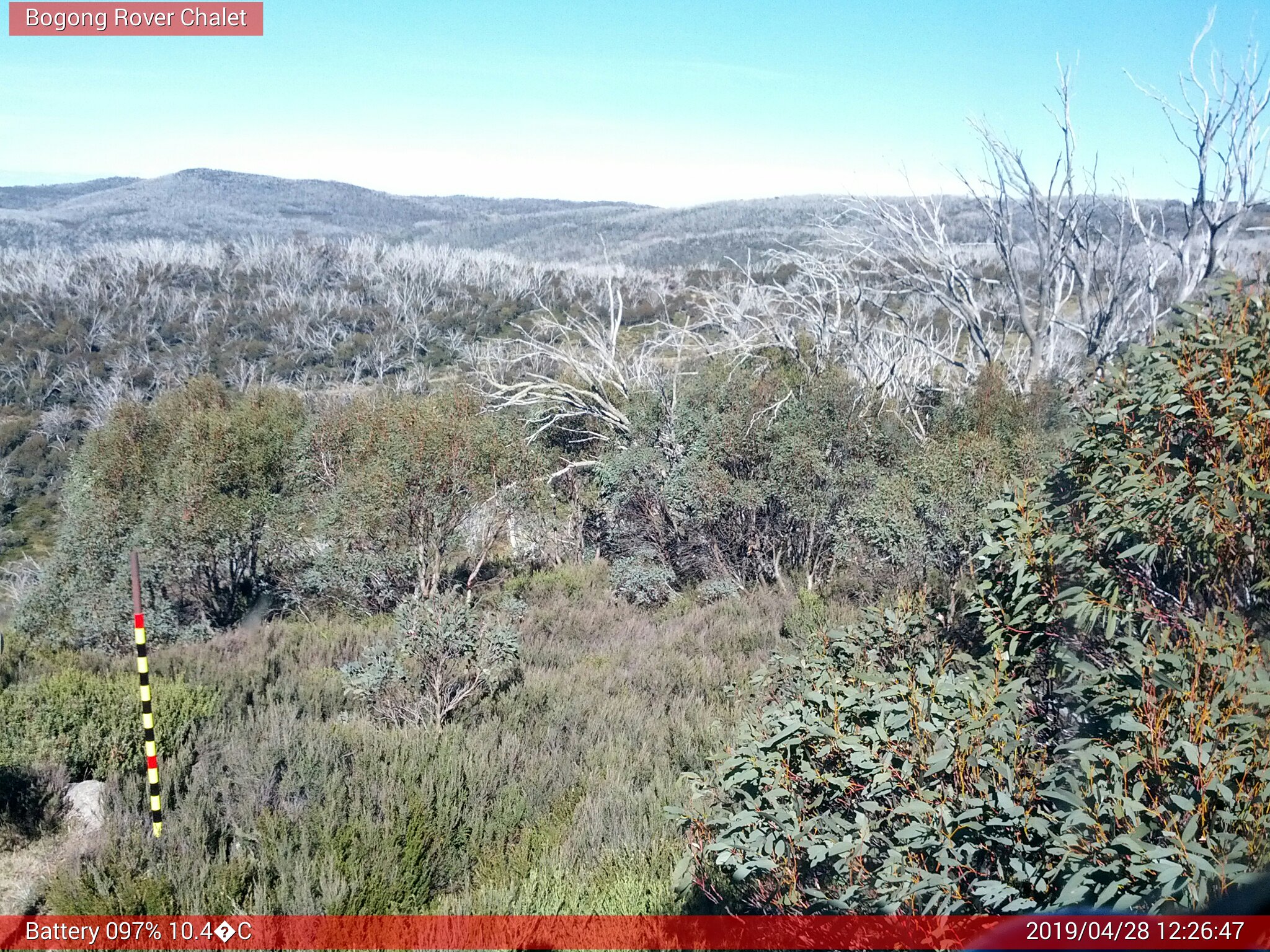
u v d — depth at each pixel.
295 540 14.97
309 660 11.03
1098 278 18.58
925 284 20.02
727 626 12.25
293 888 5.06
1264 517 3.61
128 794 6.16
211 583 14.30
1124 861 2.95
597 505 18.38
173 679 9.48
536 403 19.78
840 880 3.84
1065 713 4.19
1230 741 3.01
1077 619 3.89
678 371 19.59
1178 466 3.92
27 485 40.53
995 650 4.14
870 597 11.50
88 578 13.16
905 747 3.76
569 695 9.04
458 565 17.38
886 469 14.22
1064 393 14.21
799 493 14.18
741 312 21.12
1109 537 4.02
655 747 7.50
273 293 81.06
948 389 17.61
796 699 4.55
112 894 4.90
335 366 63.53
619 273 92.75
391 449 14.21
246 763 6.59
